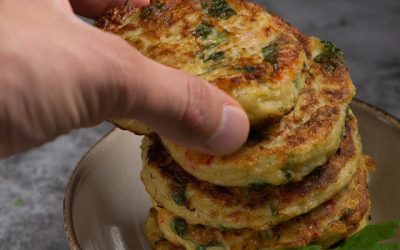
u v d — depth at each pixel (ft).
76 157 1.27
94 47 0.66
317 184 0.82
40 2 0.68
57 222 1.15
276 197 0.81
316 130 0.80
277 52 0.79
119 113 0.70
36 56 0.64
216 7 0.86
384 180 0.96
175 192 0.83
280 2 1.67
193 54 0.80
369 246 0.82
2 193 1.21
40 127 0.67
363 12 1.62
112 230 0.95
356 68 1.46
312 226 0.84
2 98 0.64
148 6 0.87
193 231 0.84
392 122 0.97
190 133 0.71
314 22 1.59
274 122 0.79
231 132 0.72
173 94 0.68
